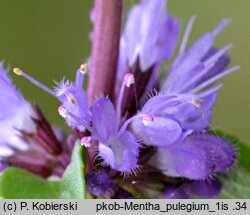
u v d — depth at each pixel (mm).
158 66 60
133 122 52
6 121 57
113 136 51
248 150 60
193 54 58
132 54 61
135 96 55
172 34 61
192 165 53
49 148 57
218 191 57
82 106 50
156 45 61
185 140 53
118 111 52
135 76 58
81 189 49
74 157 49
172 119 51
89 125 51
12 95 57
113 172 53
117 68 55
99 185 52
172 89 57
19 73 53
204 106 53
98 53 55
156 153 54
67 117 50
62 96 50
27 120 57
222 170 55
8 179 52
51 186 52
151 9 61
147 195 55
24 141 58
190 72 57
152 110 52
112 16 54
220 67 59
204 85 57
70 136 59
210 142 53
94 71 55
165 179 55
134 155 50
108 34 54
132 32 61
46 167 57
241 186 59
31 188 52
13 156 58
